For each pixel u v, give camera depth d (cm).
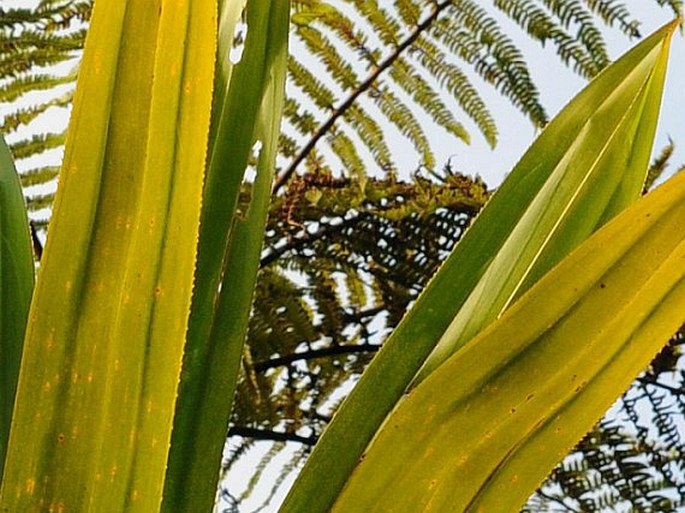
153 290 65
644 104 83
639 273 68
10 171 81
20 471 64
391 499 68
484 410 68
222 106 82
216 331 77
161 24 67
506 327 68
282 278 169
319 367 170
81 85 67
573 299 68
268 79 83
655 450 160
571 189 80
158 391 65
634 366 69
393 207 166
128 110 67
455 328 76
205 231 78
